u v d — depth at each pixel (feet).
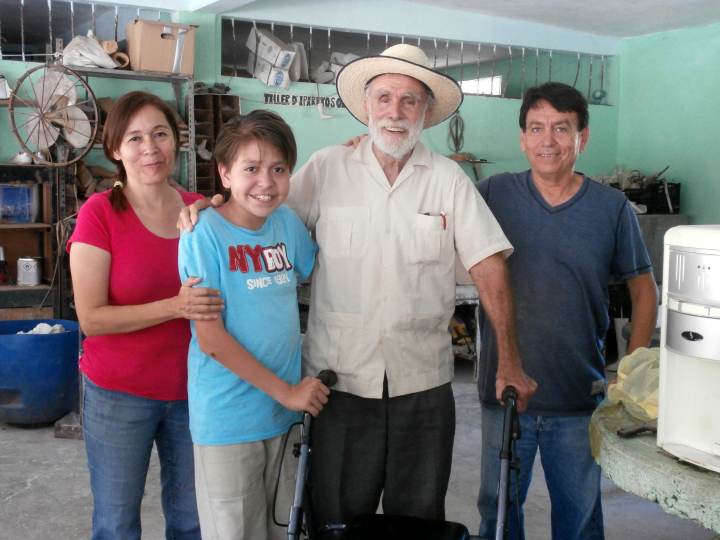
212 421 5.86
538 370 7.23
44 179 16.38
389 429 6.48
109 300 6.44
